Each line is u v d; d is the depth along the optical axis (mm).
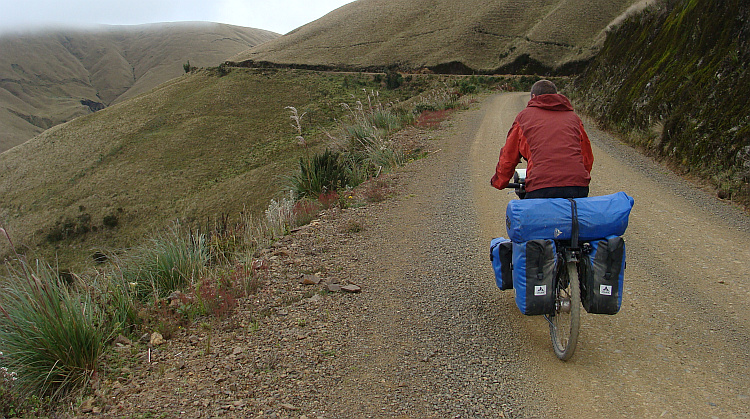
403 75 85812
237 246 6465
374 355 3691
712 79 10633
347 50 102375
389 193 8898
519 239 3434
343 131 15102
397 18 112000
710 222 6840
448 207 7902
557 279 3582
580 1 95938
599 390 3236
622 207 3332
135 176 58938
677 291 4734
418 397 3160
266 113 71375
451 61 88312
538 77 72812
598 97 20766
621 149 12977
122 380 3369
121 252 5473
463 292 4840
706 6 13156
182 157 61438
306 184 9719
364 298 4715
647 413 2965
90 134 72625
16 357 3439
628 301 4586
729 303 4414
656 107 12977
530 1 103000
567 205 3340
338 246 6254
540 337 4016
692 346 3734
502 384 3322
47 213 54938
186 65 104312
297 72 89188
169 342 3924
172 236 5773
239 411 2975
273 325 4160
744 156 8242
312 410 3004
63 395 3316
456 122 19391
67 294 3787
